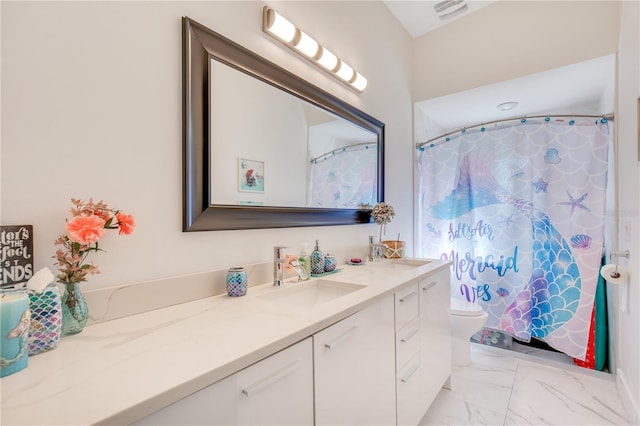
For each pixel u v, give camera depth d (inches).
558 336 88.2
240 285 45.3
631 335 64.6
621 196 76.7
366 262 78.2
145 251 38.8
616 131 81.5
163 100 40.9
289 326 32.8
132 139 37.8
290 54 61.7
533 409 69.9
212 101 46.3
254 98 53.2
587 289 84.7
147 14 39.5
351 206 77.7
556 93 103.7
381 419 47.1
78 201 31.3
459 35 103.8
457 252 104.9
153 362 24.8
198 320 35.0
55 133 31.8
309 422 33.2
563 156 88.7
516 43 93.6
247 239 52.3
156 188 40.0
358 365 41.7
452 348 91.4
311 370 33.5
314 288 57.2
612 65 84.9
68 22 32.9
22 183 29.8
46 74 31.4
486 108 117.5
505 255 96.3
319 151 67.9
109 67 35.9
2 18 28.9
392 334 50.6
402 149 104.7
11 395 20.3
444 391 77.6
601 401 72.6
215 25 47.6
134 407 19.3
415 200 113.1
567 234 87.7
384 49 94.8
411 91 112.0
